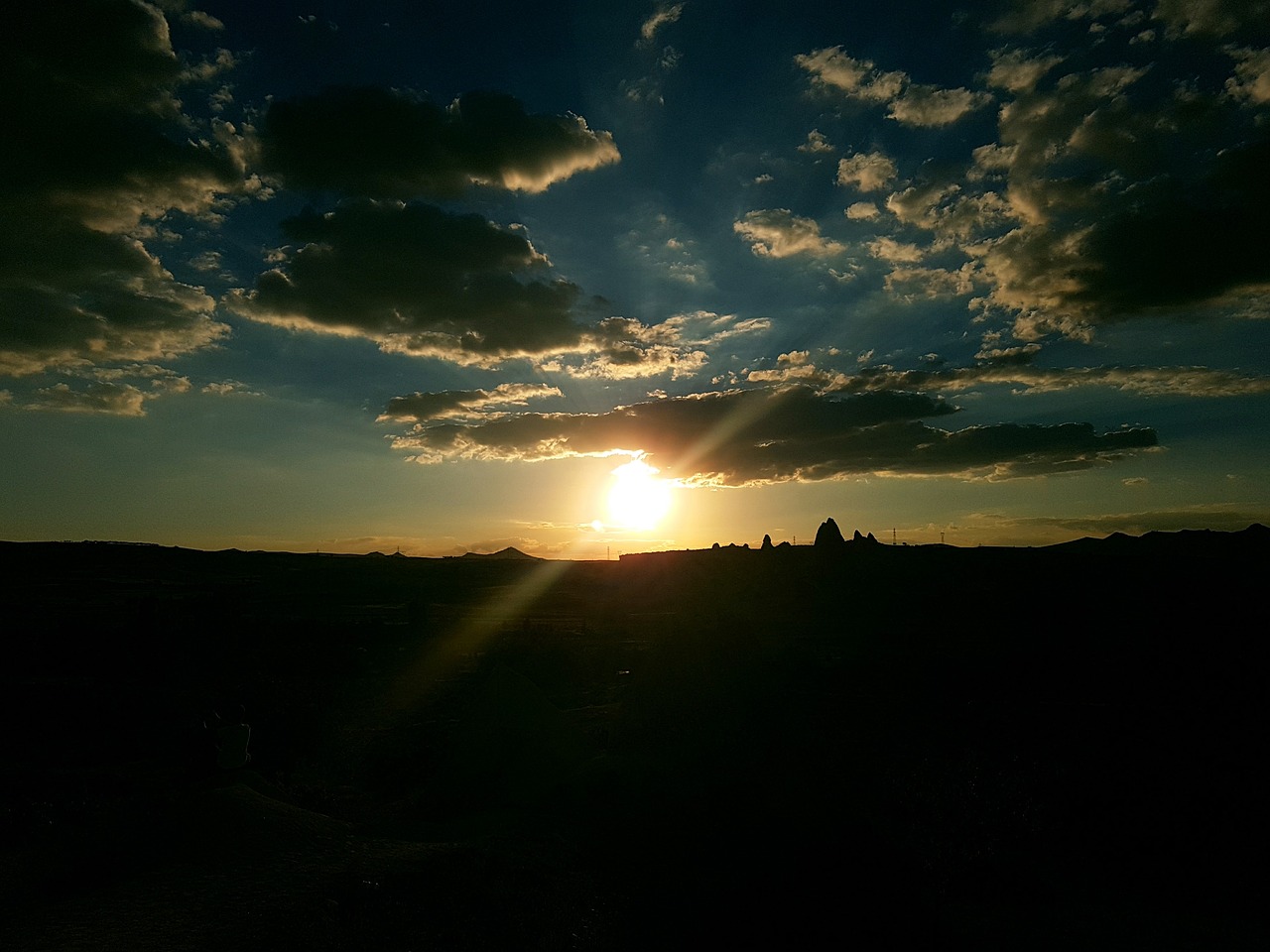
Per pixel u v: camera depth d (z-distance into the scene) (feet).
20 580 452.35
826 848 43.80
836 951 37.19
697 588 399.24
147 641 175.32
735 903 40.04
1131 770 62.54
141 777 79.46
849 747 65.62
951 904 44.57
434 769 78.74
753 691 60.34
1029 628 196.44
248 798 49.08
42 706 119.55
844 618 291.17
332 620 307.17
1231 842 51.70
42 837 43.93
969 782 54.03
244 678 155.43
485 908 37.42
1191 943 40.75
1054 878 48.55
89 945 29.50
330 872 38.58
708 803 50.96
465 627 287.89
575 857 46.70
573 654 183.52
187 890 35.65
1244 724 73.31
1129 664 114.52
